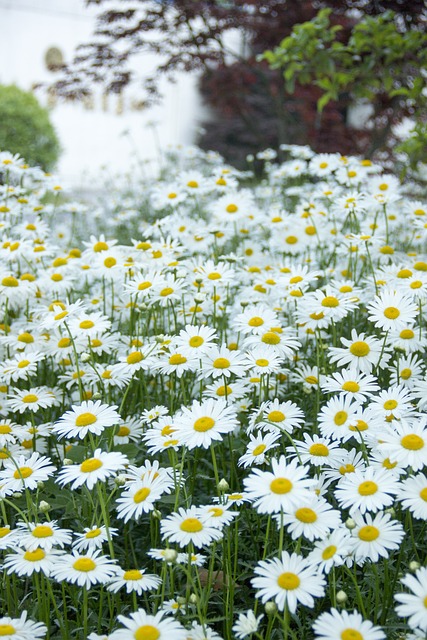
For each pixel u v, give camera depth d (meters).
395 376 2.56
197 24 11.70
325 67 4.91
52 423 2.86
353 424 2.09
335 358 2.46
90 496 2.15
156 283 2.80
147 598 2.11
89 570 1.80
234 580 2.00
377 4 6.86
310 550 2.07
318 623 1.52
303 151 5.45
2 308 3.23
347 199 3.49
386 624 1.89
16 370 2.67
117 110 17.53
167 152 7.82
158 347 2.57
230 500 1.98
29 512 2.10
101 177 8.30
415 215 3.51
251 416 2.39
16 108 11.26
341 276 3.52
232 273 2.92
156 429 2.22
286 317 3.34
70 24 17.36
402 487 1.80
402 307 2.48
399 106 7.52
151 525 2.24
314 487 2.00
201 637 1.68
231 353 2.43
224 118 16.08
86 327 2.61
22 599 2.13
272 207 4.70
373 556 1.71
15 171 4.05
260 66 8.57
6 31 16.92
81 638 1.98
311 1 7.70
